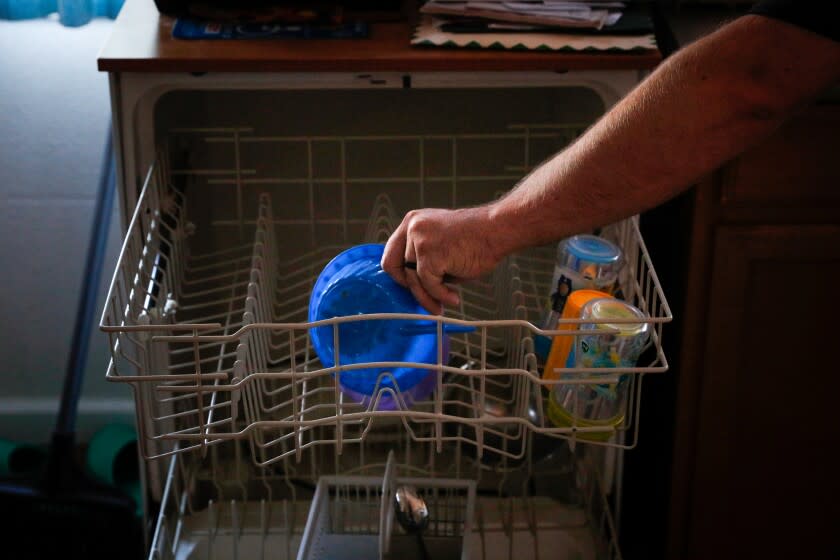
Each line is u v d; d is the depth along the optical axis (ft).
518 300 4.02
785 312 4.63
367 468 5.36
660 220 5.03
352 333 3.48
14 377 6.64
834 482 4.98
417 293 3.44
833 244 4.50
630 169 2.97
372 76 4.22
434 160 5.91
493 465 4.83
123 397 6.68
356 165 5.89
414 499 4.13
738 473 4.95
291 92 5.66
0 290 6.42
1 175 6.15
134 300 3.71
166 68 4.03
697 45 2.84
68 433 5.57
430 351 3.47
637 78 4.21
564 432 3.40
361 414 3.23
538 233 3.24
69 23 5.55
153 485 4.94
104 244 5.70
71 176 6.19
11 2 5.63
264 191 5.88
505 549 4.74
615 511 4.94
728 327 4.65
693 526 5.06
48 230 6.31
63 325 6.53
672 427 4.93
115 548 5.52
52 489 5.54
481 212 3.33
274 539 4.74
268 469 5.33
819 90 2.77
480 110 5.78
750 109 2.77
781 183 4.39
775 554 5.15
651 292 5.02
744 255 4.50
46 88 5.98
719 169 4.37
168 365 4.40
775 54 2.69
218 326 3.11
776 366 4.74
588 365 3.55
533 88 5.73
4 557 5.54
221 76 4.18
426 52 4.16
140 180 4.33
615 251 4.06
